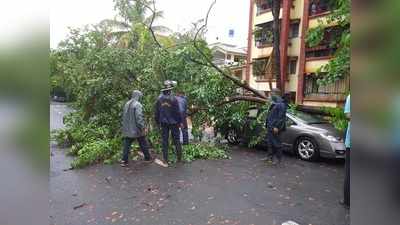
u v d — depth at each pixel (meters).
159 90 9.67
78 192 5.77
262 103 10.62
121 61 9.98
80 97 10.73
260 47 28.27
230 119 10.78
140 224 4.42
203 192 5.78
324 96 21.41
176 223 4.45
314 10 23.61
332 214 4.74
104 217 4.66
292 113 9.65
